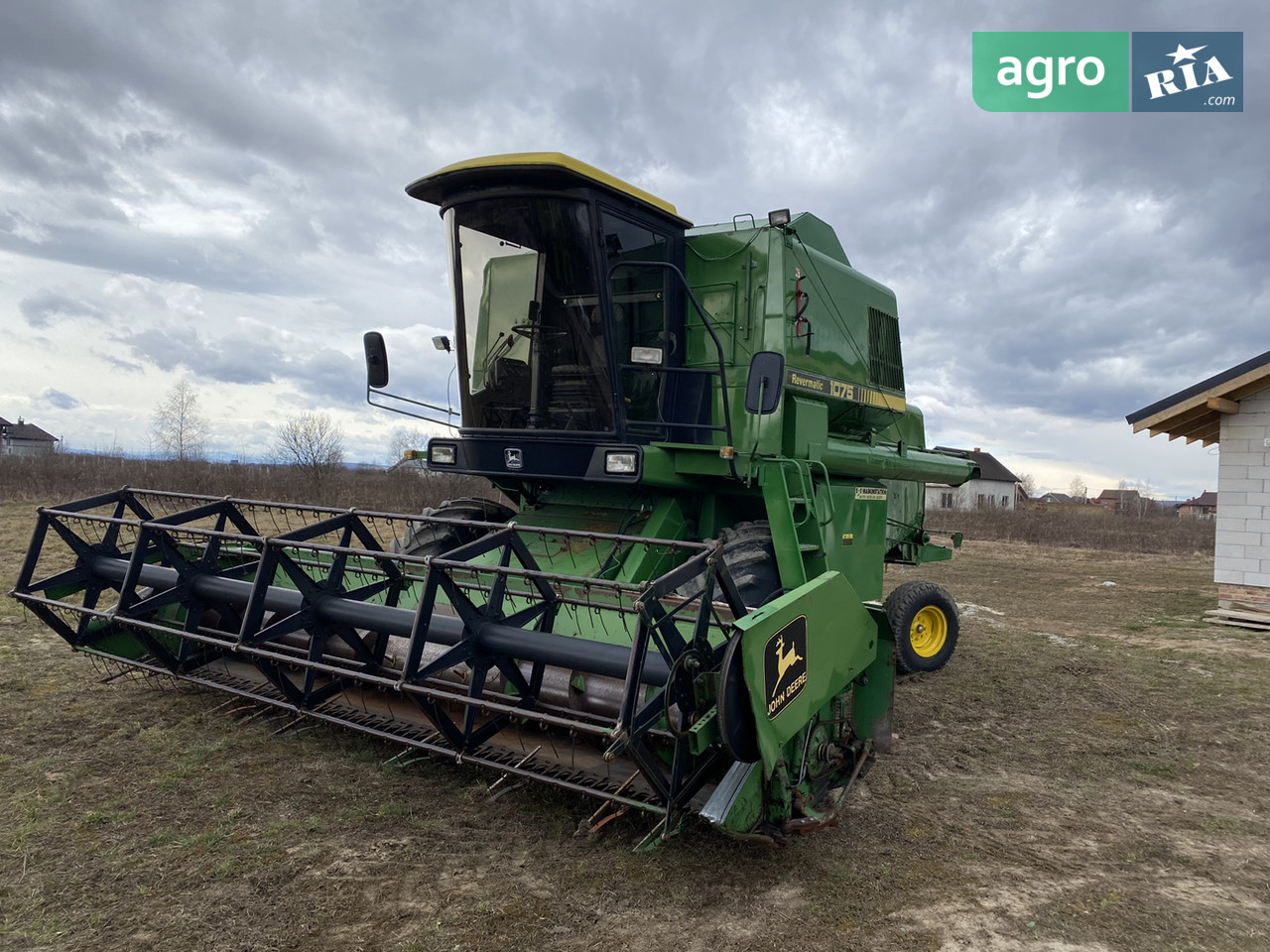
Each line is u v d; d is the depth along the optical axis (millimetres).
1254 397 10148
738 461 4938
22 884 3225
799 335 5734
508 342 5449
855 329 6789
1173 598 12297
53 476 26250
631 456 4895
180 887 3244
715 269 5793
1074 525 27625
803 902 3340
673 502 5297
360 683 4770
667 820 3322
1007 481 55000
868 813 4281
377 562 4980
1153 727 5879
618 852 3664
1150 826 4223
